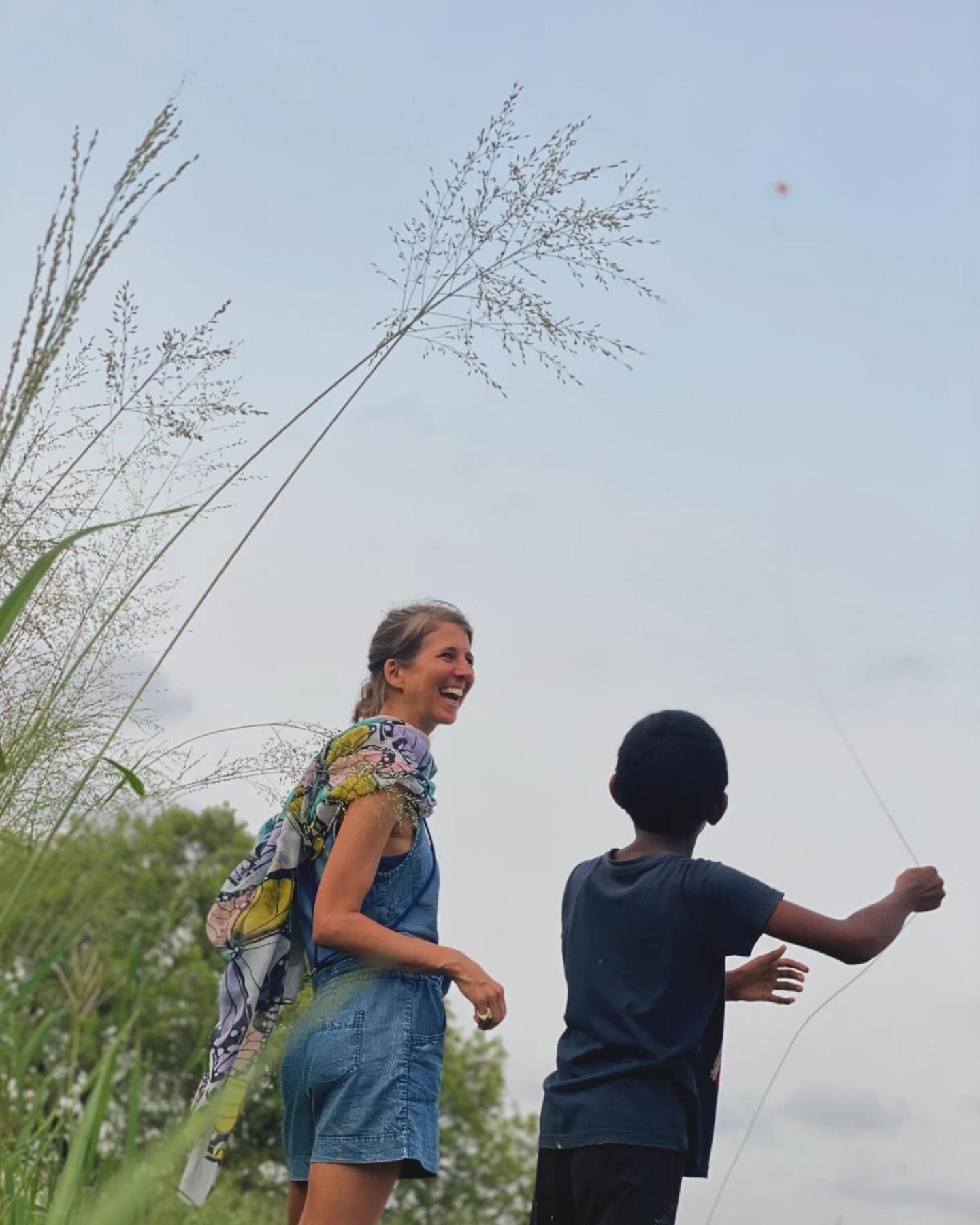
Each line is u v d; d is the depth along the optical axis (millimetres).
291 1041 2328
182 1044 1501
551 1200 3010
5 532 2398
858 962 2912
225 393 2445
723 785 3285
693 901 3055
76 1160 1394
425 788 2900
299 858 2900
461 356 2428
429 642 3158
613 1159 2887
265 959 2814
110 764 2199
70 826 1566
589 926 3150
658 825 3270
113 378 2432
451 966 2717
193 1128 1318
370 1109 2725
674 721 3307
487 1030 2713
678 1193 2914
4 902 1503
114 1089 1463
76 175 2082
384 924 2900
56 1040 1542
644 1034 2979
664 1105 2932
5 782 2104
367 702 3229
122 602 2244
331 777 2875
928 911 3107
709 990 3066
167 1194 1426
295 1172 2830
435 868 3006
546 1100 3072
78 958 1481
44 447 2404
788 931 2988
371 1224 2736
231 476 2367
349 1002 2762
